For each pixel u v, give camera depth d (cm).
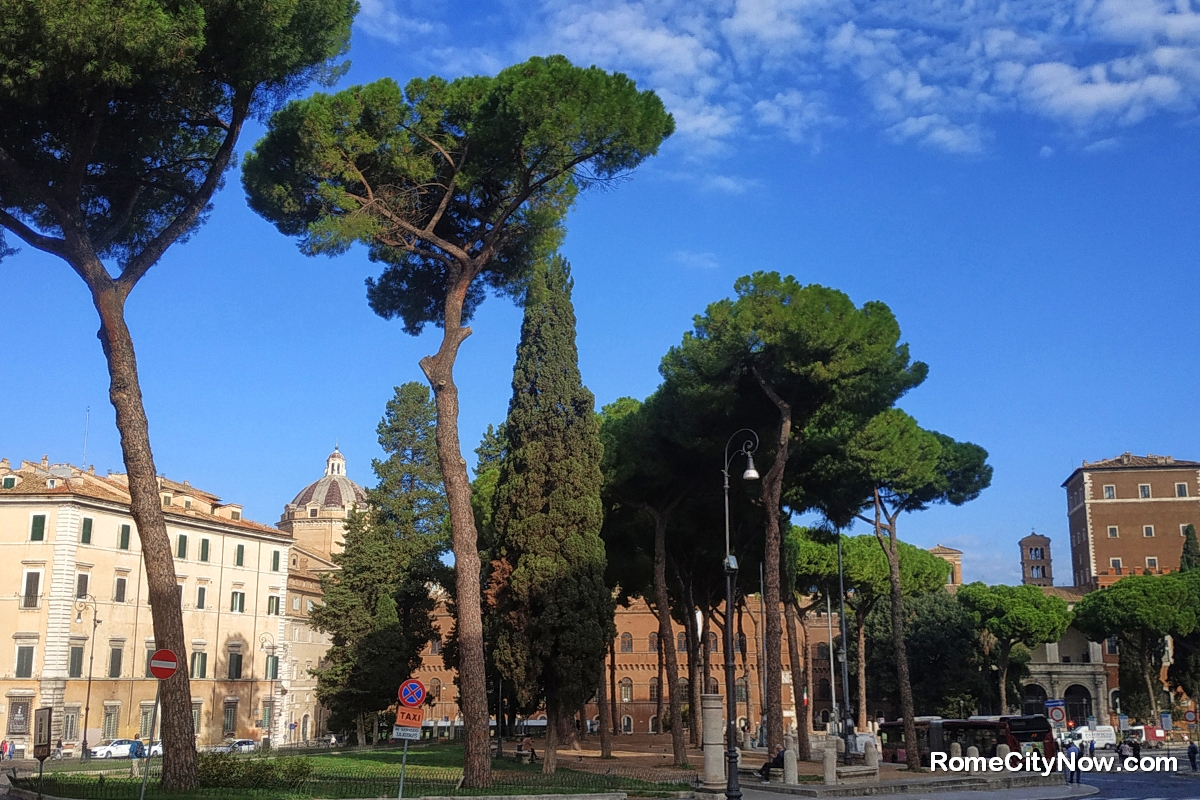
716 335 3350
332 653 5434
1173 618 7300
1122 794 3159
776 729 3259
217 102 2264
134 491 2084
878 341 3316
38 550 5816
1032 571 13638
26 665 5666
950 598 8069
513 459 3284
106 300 2111
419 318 2944
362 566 5544
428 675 10481
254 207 2602
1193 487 11094
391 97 2489
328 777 2514
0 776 3141
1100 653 9381
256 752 3984
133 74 1939
